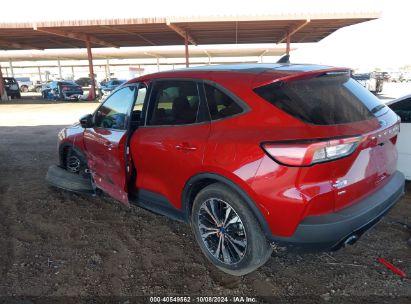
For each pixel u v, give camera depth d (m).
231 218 2.93
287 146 2.47
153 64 48.84
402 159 4.70
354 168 2.66
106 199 5.01
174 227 4.08
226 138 2.82
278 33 22.94
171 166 3.27
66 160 5.45
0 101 27.41
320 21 17.72
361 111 2.89
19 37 23.73
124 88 4.04
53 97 28.52
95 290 2.97
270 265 3.24
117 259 3.43
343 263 3.21
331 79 2.95
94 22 18.03
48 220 4.35
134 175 3.80
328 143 2.43
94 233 3.98
